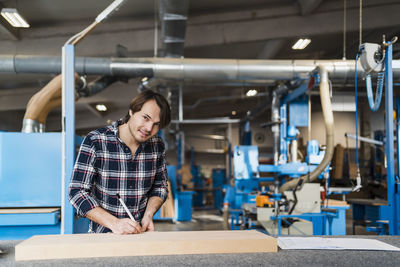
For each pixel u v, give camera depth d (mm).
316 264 914
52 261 934
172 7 4027
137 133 1315
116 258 965
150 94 1306
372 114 6793
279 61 4738
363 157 10031
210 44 5879
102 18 2258
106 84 6195
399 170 2674
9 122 8695
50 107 3154
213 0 5348
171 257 977
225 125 15375
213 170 10781
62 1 4590
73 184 1331
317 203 3172
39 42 5344
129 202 1431
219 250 1034
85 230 2830
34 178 2492
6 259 964
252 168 5047
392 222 2340
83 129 12195
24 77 6746
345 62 4477
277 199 3395
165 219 6980
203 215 8117
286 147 5008
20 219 2285
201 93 10898
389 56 2375
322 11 5527
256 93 8141
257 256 993
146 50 5762
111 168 1396
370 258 979
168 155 15211
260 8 5750
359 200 4348
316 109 12133
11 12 4039
